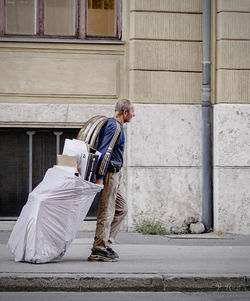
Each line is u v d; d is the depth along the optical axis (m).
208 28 14.45
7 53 14.32
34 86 14.34
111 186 10.24
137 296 8.73
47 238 9.96
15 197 14.65
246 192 14.41
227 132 14.34
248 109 14.41
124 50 14.57
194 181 14.53
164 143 14.41
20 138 14.65
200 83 14.59
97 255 10.30
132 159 14.33
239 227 14.38
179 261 10.47
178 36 14.49
